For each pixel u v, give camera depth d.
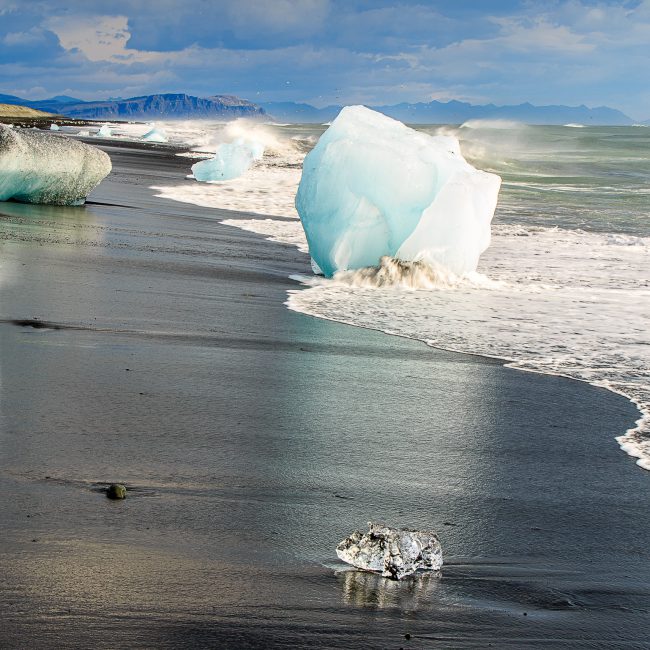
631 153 54.72
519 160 43.81
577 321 9.70
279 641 3.08
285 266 12.53
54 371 6.37
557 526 4.36
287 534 4.01
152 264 11.53
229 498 4.38
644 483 5.04
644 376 7.48
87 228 14.45
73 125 95.62
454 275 11.91
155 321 8.34
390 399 6.45
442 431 5.79
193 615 3.21
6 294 8.94
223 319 8.73
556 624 3.37
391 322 9.26
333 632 3.18
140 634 3.05
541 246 15.97
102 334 7.62
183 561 3.63
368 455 5.21
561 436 5.84
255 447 5.17
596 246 16.12
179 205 19.59
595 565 3.94
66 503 4.11
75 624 3.07
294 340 8.13
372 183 11.54
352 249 11.73
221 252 13.20
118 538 3.78
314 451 5.20
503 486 4.87
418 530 4.12
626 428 6.07
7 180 16.22
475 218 11.87
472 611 3.43
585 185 31.05
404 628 3.25
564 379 7.30
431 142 12.19
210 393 6.19
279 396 6.27
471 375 7.29
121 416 5.50
